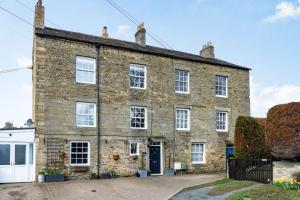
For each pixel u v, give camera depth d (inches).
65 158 831.7
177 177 897.5
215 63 1107.9
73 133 849.5
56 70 846.5
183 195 621.3
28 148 812.0
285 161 661.9
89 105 887.1
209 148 1064.8
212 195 614.2
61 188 695.1
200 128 1055.6
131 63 960.9
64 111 845.2
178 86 1039.0
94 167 864.9
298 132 621.3
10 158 796.0
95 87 893.8
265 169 726.5
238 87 1160.2
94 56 902.4
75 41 879.1
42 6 917.8
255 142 898.1
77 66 880.9
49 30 909.8
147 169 937.5
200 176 925.2
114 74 925.8
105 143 888.3
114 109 913.5
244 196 558.9
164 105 998.4
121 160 904.3
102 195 625.9
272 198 529.7
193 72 1067.9
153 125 971.3
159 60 1008.2
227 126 1115.3
